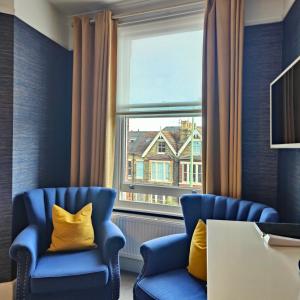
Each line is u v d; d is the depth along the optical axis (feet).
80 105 8.07
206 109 6.69
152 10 7.45
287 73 4.72
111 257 5.57
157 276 5.04
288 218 5.72
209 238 3.71
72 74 8.34
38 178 7.49
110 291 5.48
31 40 7.07
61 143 8.57
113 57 7.82
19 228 6.73
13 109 6.49
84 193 7.26
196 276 4.97
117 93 8.10
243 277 2.66
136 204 8.08
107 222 6.68
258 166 6.62
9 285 6.38
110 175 7.88
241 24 6.25
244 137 6.73
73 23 8.04
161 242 5.42
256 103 6.61
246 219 5.36
